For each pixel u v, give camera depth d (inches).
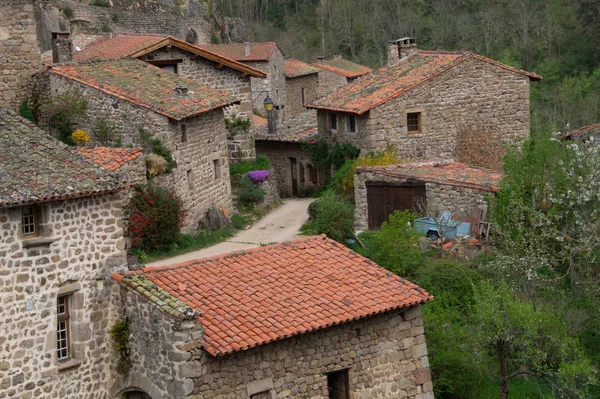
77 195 583.2
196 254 916.0
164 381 559.8
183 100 998.4
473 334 694.5
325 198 1050.7
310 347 589.9
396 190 1011.9
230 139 1256.2
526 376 747.4
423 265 863.7
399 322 632.4
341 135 1278.3
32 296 573.3
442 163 1089.4
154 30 2076.8
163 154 944.9
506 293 691.4
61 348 599.2
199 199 1019.9
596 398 727.1
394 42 1390.3
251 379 565.3
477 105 1264.8
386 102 1205.7
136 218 894.4
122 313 600.7
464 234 935.0
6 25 1030.4
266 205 1171.3
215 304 585.9
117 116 968.3
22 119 653.9
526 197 891.4
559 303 804.0
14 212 563.5
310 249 676.1
